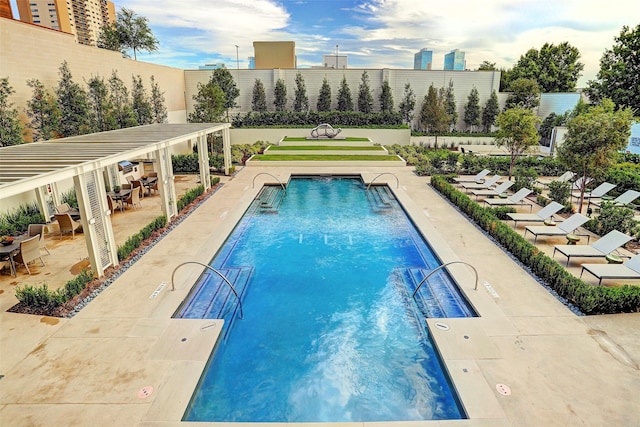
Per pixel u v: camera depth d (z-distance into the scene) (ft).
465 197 47.47
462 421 16.51
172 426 16.30
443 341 21.83
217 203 50.26
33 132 50.57
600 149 39.96
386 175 66.95
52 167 26.05
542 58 146.20
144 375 19.25
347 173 68.59
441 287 29.86
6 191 21.61
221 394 19.42
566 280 26.35
